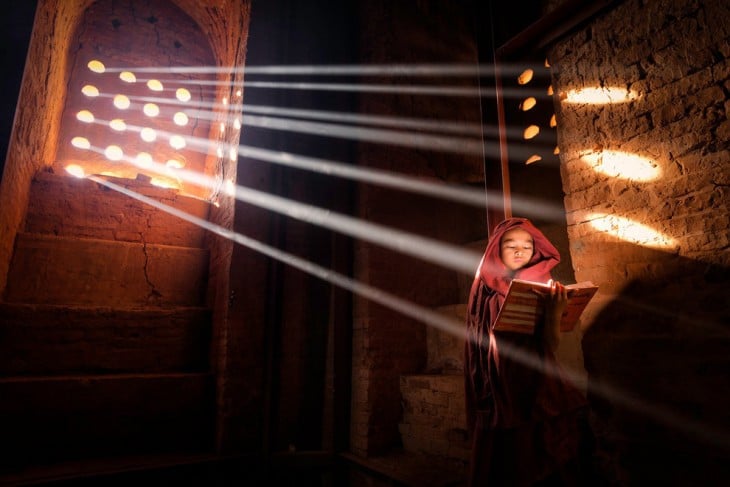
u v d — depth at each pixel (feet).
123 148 20.22
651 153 6.75
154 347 14.46
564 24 8.28
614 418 6.79
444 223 16.69
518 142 9.95
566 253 9.91
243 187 14.80
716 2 6.17
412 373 14.29
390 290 14.61
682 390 6.03
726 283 5.73
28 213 15.40
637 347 6.61
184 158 21.48
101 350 13.61
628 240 6.92
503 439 6.50
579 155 7.86
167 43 22.31
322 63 17.15
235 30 18.49
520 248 6.92
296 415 14.12
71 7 17.34
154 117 21.26
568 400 6.33
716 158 6.00
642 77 6.99
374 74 16.16
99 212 16.72
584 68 7.94
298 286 15.05
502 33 10.39
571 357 8.22
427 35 18.21
